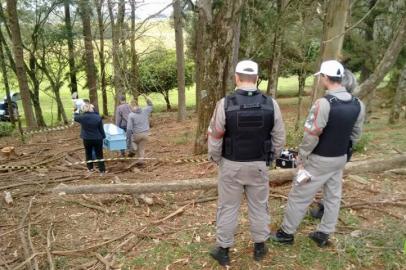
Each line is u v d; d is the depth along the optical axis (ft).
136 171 26.02
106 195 19.06
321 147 12.15
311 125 11.84
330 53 21.22
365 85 20.33
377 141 28.96
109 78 57.47
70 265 13.17
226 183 11.71
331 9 20.80
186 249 13.71
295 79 118.52
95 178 24.85
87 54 61.11
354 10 48.19
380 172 20.35
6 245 14.78
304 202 12.84
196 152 30.17
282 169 19.36
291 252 13.20
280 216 15.71
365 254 12.97
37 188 22.20
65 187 18.95
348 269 12.33
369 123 44.47
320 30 39.19
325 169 12.30
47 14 59.31
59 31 59.72
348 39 50.29
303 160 12.48
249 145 11.22
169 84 78.33
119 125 33.91
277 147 11.62
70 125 57.26
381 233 14.16
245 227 15.08
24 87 53.01
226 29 26.04
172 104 91.56
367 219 15.48
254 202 12.05
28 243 14.71
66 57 63.93
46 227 16.07
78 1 55.11
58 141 43.73
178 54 56.85
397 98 42.80
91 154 26.50
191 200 18.12
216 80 27.45
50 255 13.57
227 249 12.58
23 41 61.05
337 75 11.81
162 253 13.58
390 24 41.70
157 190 18.43
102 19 53.26
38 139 46.19
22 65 52.54
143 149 29.55
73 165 28.86
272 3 44.62
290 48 40.27
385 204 16.57
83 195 19.15
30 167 28.04
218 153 11.58
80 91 91.86
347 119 11.75
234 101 11.10
